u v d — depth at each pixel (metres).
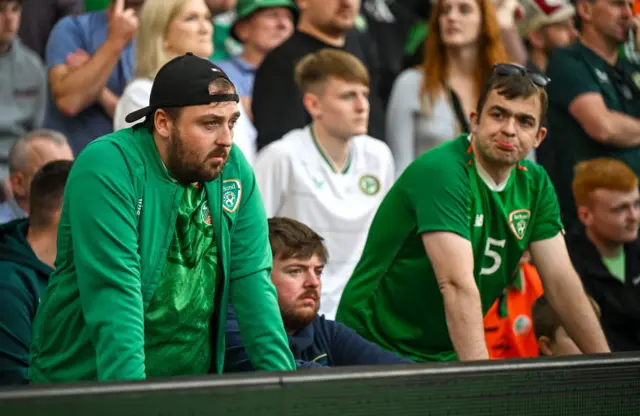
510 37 19.69
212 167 8.96
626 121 18.81
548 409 8.20
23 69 18.17
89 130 18.09
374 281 13.00
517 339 14.34
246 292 9.57
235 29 19.97
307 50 17.92
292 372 7.43
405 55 20.52
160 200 9.02
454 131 17.89
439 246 11.85
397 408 7.69
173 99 8.80
